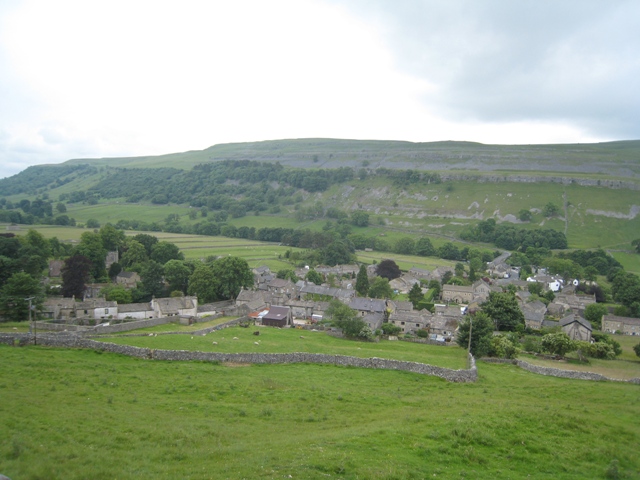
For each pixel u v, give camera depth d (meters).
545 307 149.62
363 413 45.59
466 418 40.62
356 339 92.50
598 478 31.77
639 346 91.81
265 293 138.75
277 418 42.69
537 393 57.59
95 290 134.12
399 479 28.19
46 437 32.62
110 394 45.72
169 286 142.38
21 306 90.69
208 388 50.78
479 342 83.12
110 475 27.48
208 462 30.66
